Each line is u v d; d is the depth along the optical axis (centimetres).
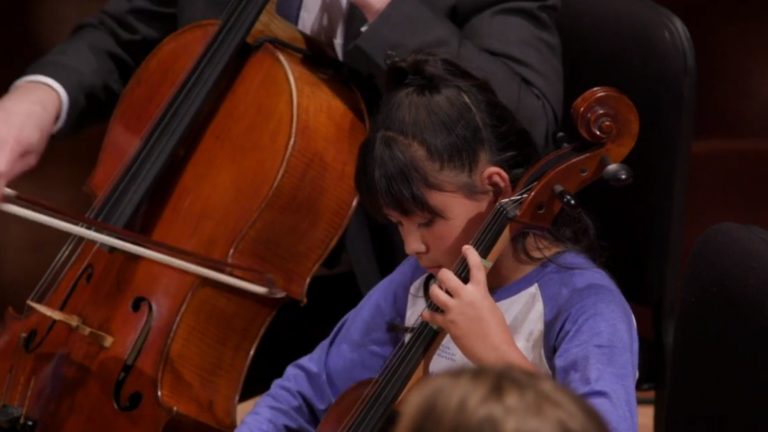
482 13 723
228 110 728
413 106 534
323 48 739
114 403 665
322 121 704
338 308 827
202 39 762
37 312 712
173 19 833
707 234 517
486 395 260
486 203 534
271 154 698
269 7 753
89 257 716
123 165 733
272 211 692
